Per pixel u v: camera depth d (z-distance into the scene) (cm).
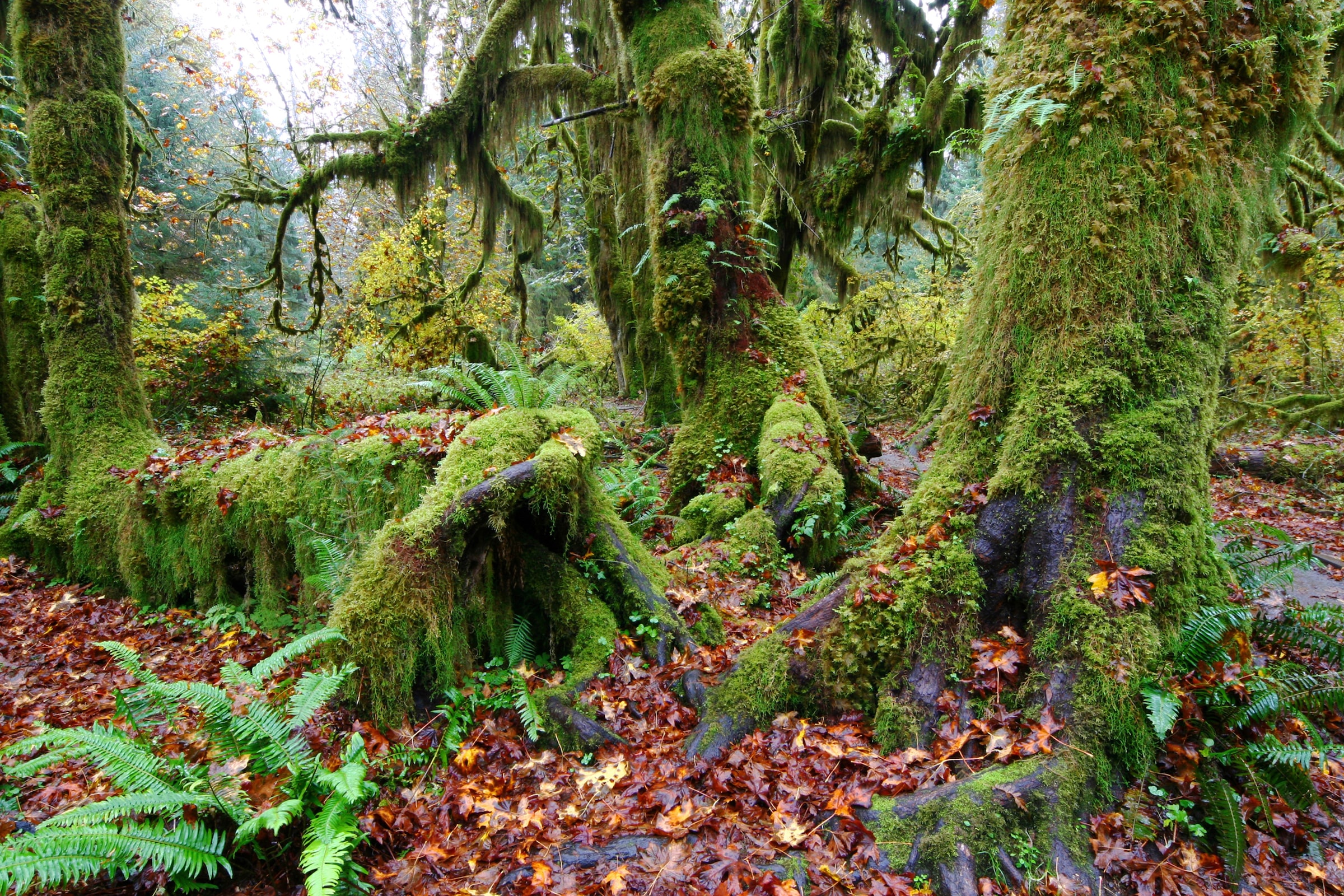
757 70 1143
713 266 627
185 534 520
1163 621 267
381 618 330
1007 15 323
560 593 390
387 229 1722
